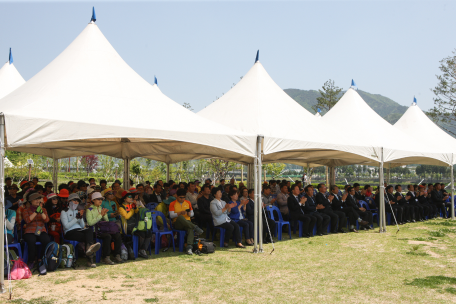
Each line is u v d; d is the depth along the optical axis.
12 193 8.05
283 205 9.39
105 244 6.25
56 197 6.31
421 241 8.70
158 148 11.80
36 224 5.76
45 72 6.99
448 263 6.54
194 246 7.20
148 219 6.70
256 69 9.73
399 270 6.04
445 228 10.84
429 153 11.65
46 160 41.03
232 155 13.09
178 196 7.23
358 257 6.97
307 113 9.52
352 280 5.43
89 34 7.58
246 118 8.33
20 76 13.04
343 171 77.31
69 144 10.90
